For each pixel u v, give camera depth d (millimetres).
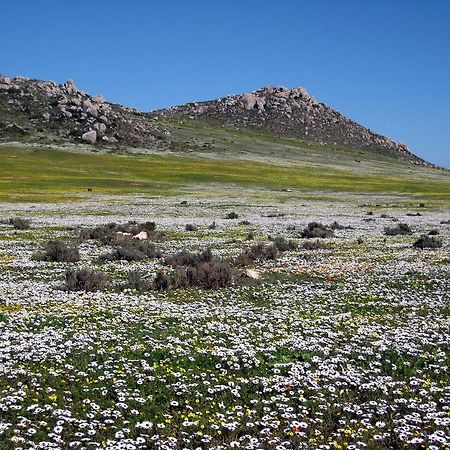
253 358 13742
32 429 9805
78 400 11375
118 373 12766
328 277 25891
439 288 22891
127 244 36719
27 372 12586
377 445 9836
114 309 19266
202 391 11984
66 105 189125
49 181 105812
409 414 10953
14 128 165125
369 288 23250
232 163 165000
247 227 51844
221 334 16172
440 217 65562
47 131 170125
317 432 10180
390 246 37594
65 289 23125
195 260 30500
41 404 11055
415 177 173000
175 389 11953
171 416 10688
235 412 10992
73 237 43031
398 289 22984
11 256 32562
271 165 169125
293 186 117938
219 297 22203
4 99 184875
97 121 182250
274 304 20688
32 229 48094
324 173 159500
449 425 10438
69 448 9477
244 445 9734
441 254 33031
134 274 25516
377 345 15039
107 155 154125
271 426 10375
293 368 13148
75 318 17797
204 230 48812
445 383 12438
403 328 16859
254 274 26422
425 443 9781
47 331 15828
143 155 162125
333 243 39500
